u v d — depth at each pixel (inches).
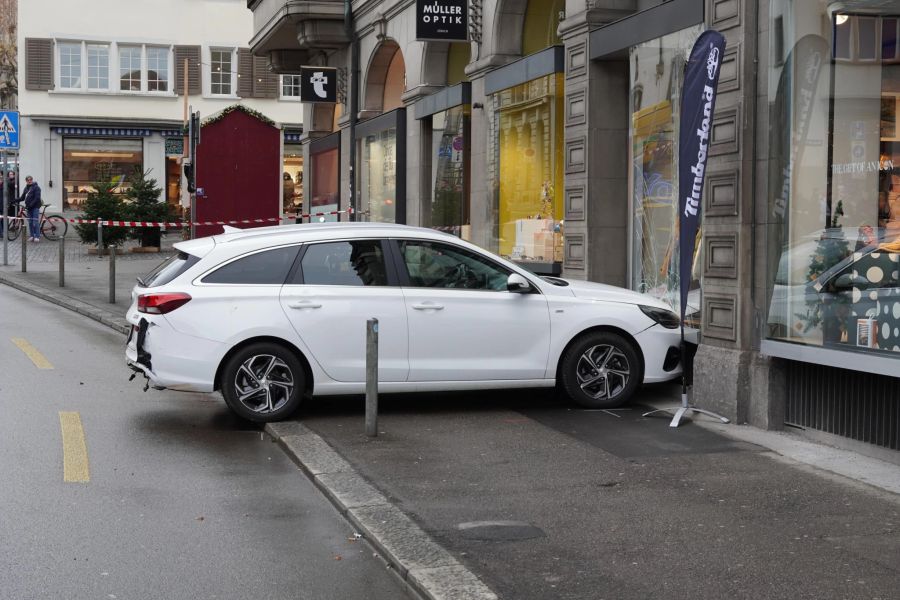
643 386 398.3
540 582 191.9
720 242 350.3
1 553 207.6
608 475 269.4
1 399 364.2
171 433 323.6
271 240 342.6
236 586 193.0
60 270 765.9
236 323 330.0
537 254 543.8
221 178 1084.5
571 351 355.6
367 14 815.7
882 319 289.9
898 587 188.7
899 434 282.2
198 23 1721.2
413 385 345.7
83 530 223.8
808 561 202.8
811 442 311.4
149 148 1715.1
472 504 242.1
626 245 480.4
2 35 2030.0
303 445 298.7
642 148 447.2
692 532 221.5
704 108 320.2
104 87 1696.6
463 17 618.2
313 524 232.1
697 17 387.5
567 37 492.7
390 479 263.4
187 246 343.0
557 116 518.6
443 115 680.4
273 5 908.6
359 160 859.4
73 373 422.6
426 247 352.8
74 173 1686.8
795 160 324.2
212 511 240.7
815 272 314.8
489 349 350.3
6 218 956.0
